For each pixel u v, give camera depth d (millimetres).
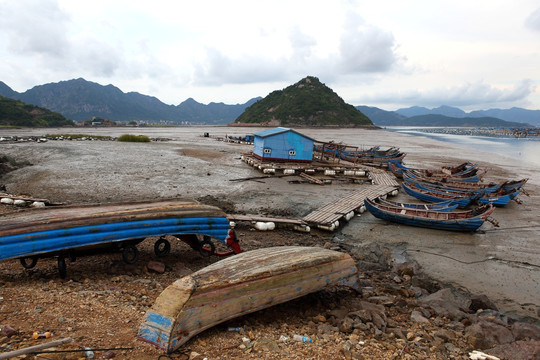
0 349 5125
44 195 21109
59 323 6207
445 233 18016
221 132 135875
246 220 16656
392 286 10906
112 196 21578
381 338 7125
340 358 6039
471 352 6930
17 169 29281
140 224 9742
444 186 28750
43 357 5059
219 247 13422
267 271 7242
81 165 32625
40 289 7844
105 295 7840
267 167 32719
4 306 6730
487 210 17906
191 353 5684
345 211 19516
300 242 15297
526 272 13414
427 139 115875
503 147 82125
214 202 20953
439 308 9195
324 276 8367
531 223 20328
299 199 23219
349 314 8016
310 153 38094
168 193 23047
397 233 17703
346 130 191125
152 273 10023
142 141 65500
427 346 7004
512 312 10398
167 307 5910
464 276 12961
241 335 6570
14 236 8023
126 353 5473
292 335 6816
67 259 10414
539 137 135750
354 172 34938
